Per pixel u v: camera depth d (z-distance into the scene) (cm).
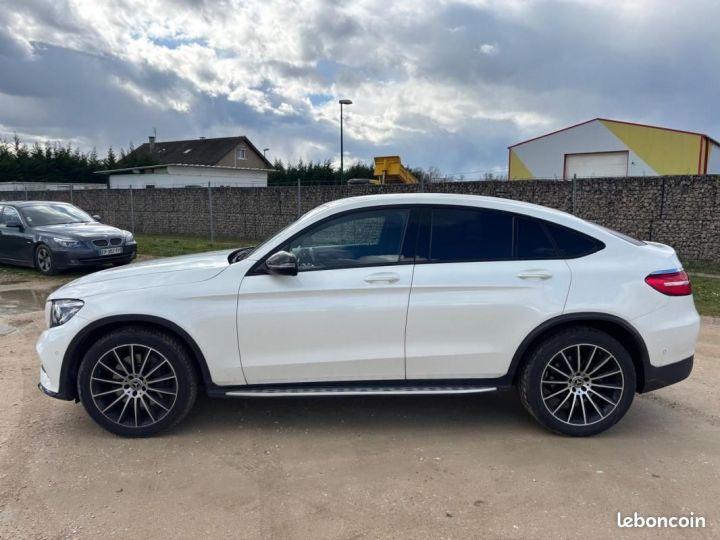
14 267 1221
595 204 1399
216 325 364
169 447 364
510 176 3183
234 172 4384
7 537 269
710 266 1221
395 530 274
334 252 377
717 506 294
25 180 4866
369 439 376
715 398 448
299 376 372
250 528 276
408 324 365
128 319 363
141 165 4922
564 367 373
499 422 404
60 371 371
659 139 2769
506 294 363
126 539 268
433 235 376
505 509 291
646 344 365
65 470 333
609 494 305
